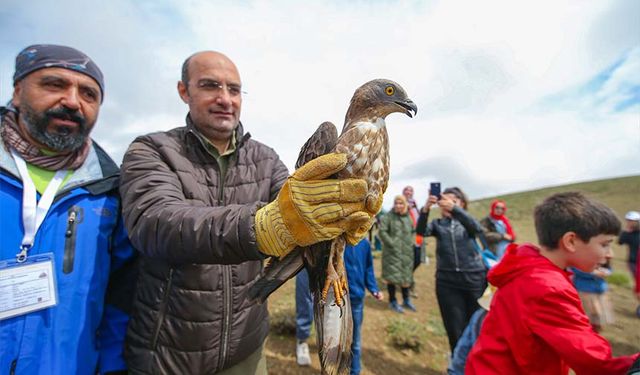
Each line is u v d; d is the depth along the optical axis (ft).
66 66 6.12
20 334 5.67
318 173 4.50
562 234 7.29
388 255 24.57
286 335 19.07
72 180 6.52
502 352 7.31
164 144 6.72
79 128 6.38
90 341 6.44
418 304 26.40
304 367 15.88
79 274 6.28
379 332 20.75
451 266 15.34
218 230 4.25
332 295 5.27
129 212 5.09
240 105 7.91
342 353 5.16
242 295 7.14
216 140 7.77
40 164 6.23
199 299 6.55
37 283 5.83
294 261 5.15
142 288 6.81
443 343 20.12
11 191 5.95
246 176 7.84
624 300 26.37
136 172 5.65
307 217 4.35
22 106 5.97
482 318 11.34
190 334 6.53
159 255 4.58
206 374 6.77
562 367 7.01
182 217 4.41
